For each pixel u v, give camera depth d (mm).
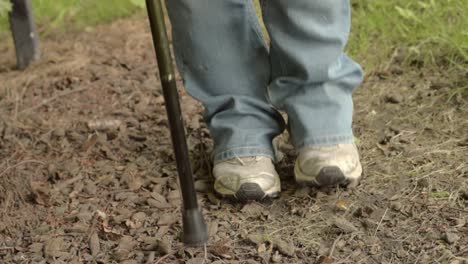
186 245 2219
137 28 4703
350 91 2609
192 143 3045
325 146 2529
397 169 2732
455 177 2643
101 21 4918
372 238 2344
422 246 2289
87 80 3865
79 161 2986
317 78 2453
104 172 2885
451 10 3887
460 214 2436
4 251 2426
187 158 2109
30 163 2992
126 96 3648
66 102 3617
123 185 2781
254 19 2555
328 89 2521
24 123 3396
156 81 3811
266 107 2623
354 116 3199
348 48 3807
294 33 2393
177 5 2479
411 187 2609
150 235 2443
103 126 3301
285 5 2361
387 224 2412
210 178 2771
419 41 3781
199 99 2623
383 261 2236
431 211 2463
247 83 2600
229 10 2467
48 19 4930
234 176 2551
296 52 2406
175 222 2496
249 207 2539
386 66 3631
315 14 2363
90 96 3672
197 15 2467
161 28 2033
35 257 2379
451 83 3377
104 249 2391
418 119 3109
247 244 2363
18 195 2750
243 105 2600
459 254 2238
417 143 2910
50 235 2484
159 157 2973
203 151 2961
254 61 2590
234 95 2604
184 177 2121
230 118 2617
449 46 3654
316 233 2398
